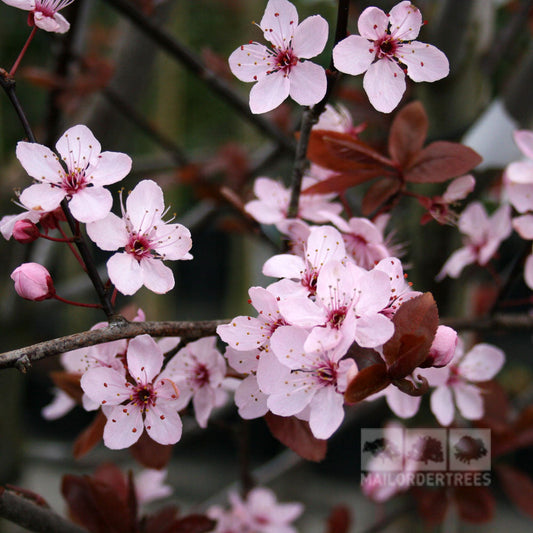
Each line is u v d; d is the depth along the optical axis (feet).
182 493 4.80
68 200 1.57
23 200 1.56
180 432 1.57
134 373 1.57
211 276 6.30
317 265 1.59
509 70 2.41
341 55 1.59
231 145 2.63
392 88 1.60
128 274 1.57
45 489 4.40
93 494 1.69
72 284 2.53
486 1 2.01
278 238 2.23
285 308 1.54
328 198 1.74
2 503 1.62
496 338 4.74
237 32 4.18
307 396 1.54
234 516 2.02
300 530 3.40
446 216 1.69
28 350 1.52
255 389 1.58
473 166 1.66
